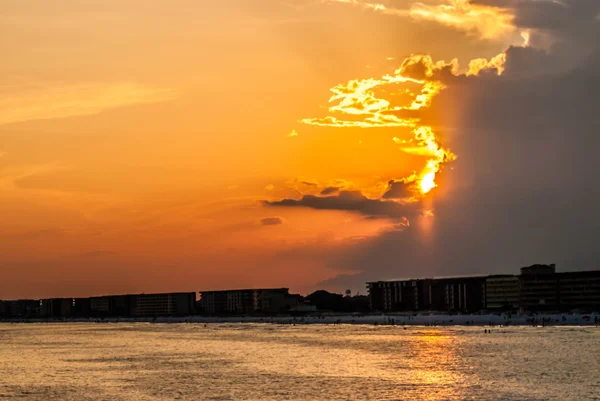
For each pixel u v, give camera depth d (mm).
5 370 146000
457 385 108750
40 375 135625
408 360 145375
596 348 161625
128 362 158625
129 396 106375
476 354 154125
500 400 95938
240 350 184000
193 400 101375
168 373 133625
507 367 128875
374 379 117250
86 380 126312
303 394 103750
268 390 108062
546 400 95500
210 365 146375
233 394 105375
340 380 116812
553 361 136750
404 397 99375
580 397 97250
